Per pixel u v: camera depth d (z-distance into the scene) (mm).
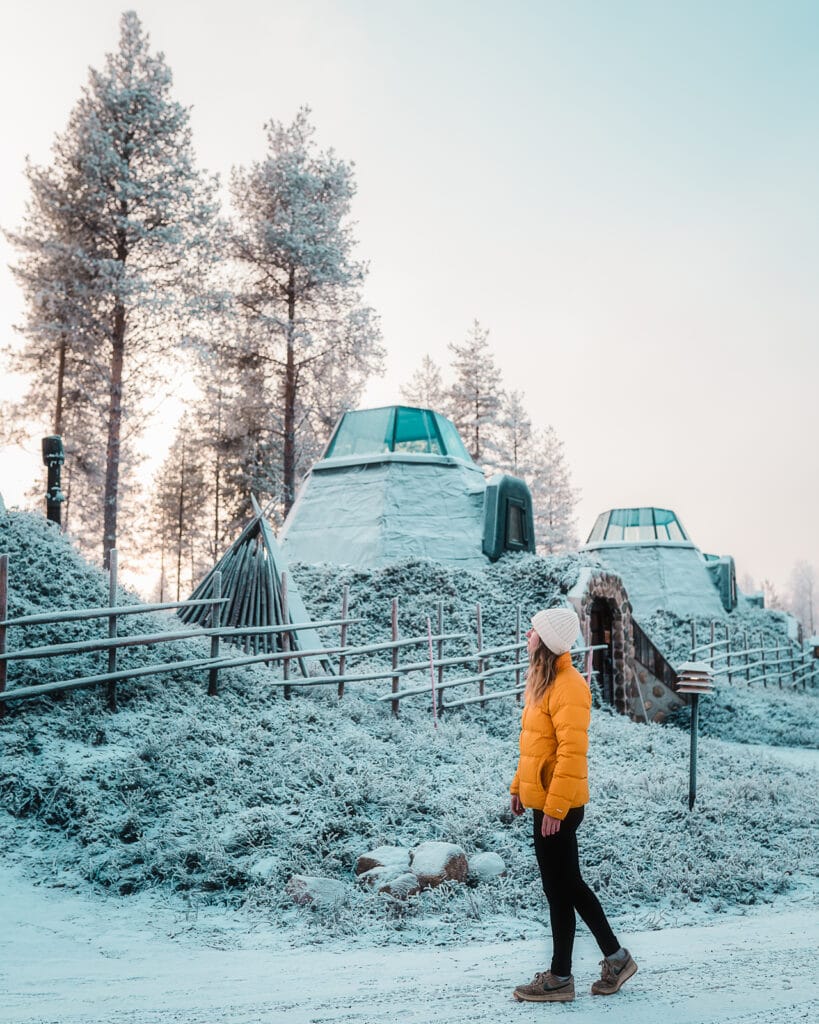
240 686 10312
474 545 22953
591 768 10352
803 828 8781
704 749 12969
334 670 13570
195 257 27469
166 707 9062
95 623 10406
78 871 6090
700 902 6469
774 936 5082
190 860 6285
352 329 32250
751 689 23562
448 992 3654
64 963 4449
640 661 18859
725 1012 3150
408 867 6285
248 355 31859
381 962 4457
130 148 26969
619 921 5805
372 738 9797
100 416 31250
